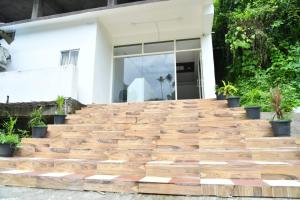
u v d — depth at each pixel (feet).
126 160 11.08
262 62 24.18
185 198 7.50
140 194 8.05
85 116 17.92
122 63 28.19
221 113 15.21
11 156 13.02
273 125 12.45
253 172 8.54
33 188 9.18
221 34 32.01
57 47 25.14
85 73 23.41
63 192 8.56
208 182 7.91
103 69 25.75
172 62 26.94
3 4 30.14
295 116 16.07
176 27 26.45
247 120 13.52
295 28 24.18
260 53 24.12
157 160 10.77
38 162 11.08
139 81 27.14
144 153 11.05
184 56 27.71
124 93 27.20
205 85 24.32
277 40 24.70
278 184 7.55
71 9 31.12
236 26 25.07
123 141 12.76
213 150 10.74
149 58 27.66
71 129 15.80
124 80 27.58
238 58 26.27
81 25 24.89
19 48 26.43
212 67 24.73
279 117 13.05
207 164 9.15
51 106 19.33
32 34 26.43
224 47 31.73
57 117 17.39
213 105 17.78
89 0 29.22
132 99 26.78
